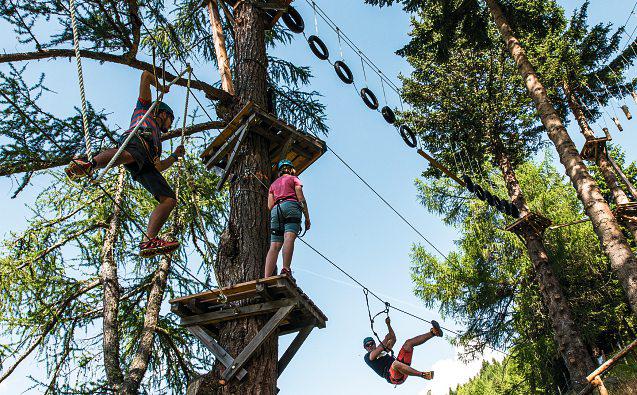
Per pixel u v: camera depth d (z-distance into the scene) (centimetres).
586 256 1886
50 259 1033
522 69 1448
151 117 518
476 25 1587
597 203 1220
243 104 782
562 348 1360
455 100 1753
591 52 1769
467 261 1884
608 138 1415
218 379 554
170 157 557
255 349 559
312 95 1151
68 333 1043
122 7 671
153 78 531
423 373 768
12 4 593
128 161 487
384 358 815
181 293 1145
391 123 934
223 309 595
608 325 1967
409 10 1587
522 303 1794
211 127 804
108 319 1006
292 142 758
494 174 1906
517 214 1246
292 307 567
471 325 1823
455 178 1205
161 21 704
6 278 964
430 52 1725
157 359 1105
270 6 835
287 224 616
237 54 850
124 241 1089
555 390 1934
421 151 1128
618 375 1523
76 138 674
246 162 723
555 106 1869
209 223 1180
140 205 1100
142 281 1135
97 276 1102
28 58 644
